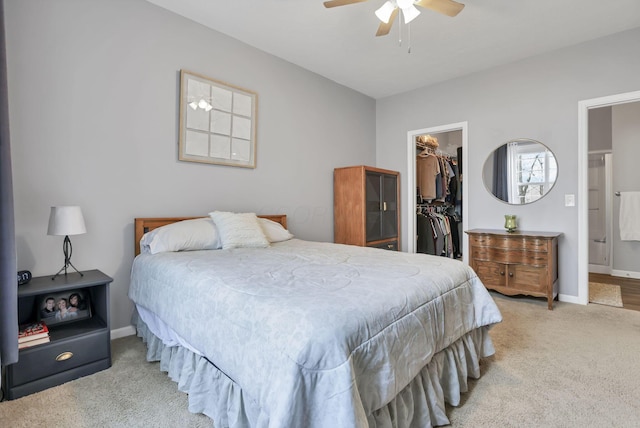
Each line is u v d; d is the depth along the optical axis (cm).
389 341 115
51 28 209
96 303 209
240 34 297
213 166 292
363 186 381
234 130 303
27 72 201
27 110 201
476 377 179
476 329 192
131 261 245
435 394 143
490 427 140
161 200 260
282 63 346
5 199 151
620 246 454
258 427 105
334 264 182
